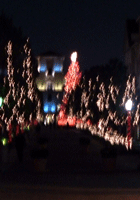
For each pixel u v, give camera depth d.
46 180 17.55
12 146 35.19
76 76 92.88
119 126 47.69
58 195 13.76
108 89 50.88
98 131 50.50
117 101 47.69
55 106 142.12
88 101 58.16
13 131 37.78
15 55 38.22
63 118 89.12
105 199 12.92
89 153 32.72
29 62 41.47
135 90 47.75
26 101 42.41
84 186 15.63
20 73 39.53
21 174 19.98
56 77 145.25
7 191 14.59
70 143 44.75
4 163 25.31
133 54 53.38
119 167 23.05
